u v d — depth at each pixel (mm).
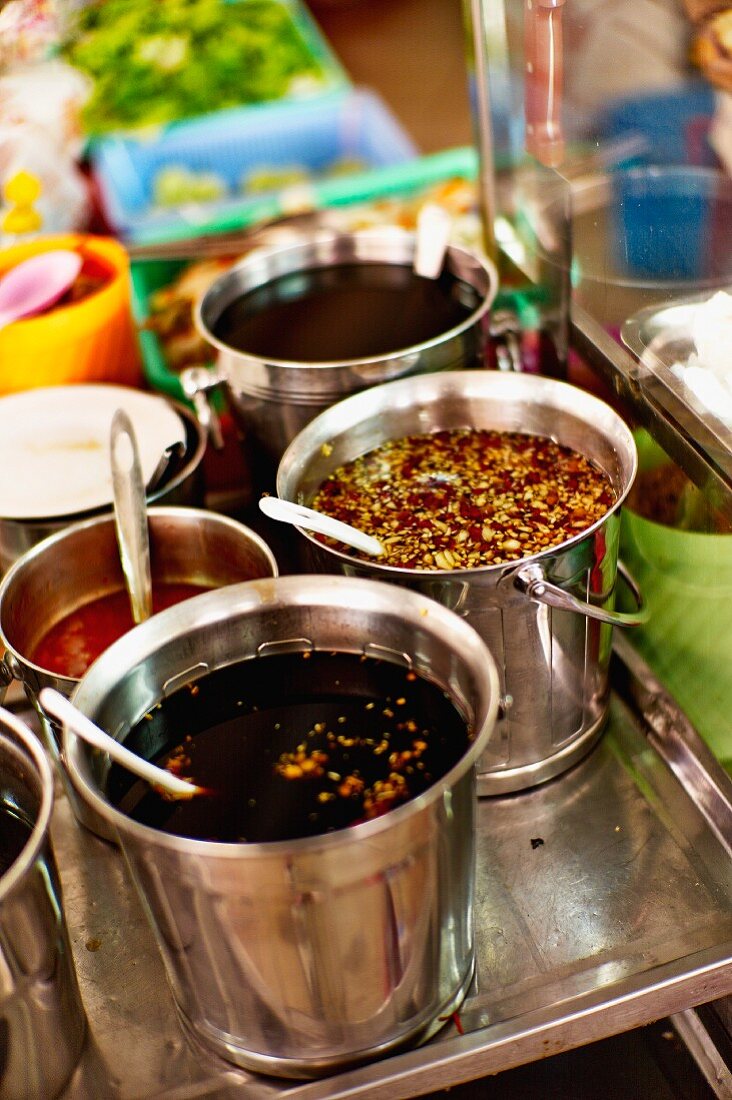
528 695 1271
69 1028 1118
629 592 1516
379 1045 1089
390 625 1145
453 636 1083
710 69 1149
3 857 1127
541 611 1190
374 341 1649
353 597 1146
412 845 938
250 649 1197
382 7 2852
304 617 1178
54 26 2160
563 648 1250
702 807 1332
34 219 2066
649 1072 1185
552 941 1209
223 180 2355
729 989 1188
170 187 2312
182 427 1616
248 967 996
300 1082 1095
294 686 1167
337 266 1855
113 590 1460
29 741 1036
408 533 1332
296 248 1829
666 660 1431
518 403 1450
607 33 1295
